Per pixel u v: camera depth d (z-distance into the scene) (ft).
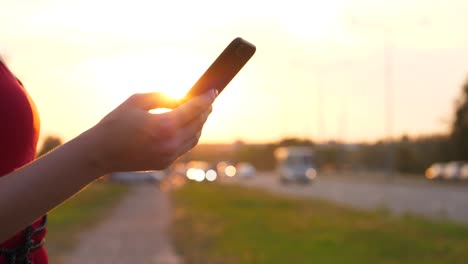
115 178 205.05
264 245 49.55
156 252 48.80
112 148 3.68
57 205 3.76
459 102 241.14
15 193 3.64
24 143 4.59
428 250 46.52
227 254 45.14
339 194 146.82
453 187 178.50
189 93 4.17
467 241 50.37
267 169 466.29
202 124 3.89
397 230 57.57
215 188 186.60
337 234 55.72
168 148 3.74
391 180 212.84
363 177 266.77
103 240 55.77
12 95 4.56
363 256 44.65
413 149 288.10
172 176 294.46
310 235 55.57
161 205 109.29
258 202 112.16
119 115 3.73
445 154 246.27
